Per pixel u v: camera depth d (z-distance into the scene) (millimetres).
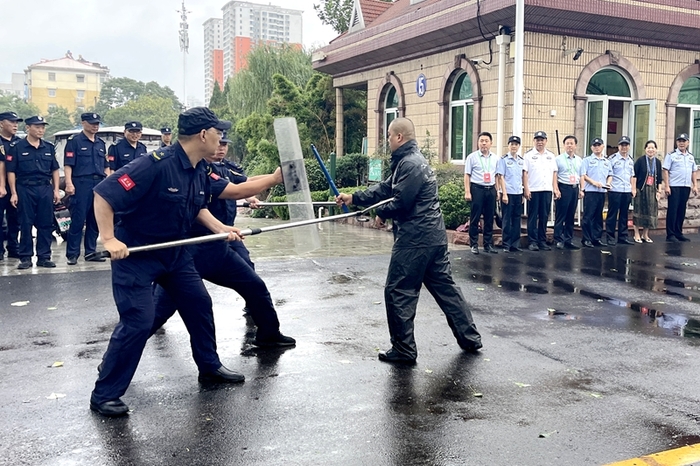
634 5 12539
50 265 8781
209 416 3834
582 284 7746
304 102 21312
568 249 10523
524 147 12328
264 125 21281
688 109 14312
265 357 4957
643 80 13453
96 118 9094
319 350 5125
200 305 4277
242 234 4234
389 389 4270
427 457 3314
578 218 12000
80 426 3691
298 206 4598
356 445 3449
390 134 4965
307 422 3744
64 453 3354
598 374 4574
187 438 3535
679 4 13109
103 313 6277
